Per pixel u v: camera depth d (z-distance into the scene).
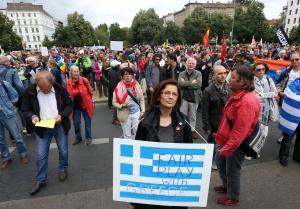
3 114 3.77
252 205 2.88
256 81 3.84
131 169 1.84
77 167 3.90
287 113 3.60
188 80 4.71
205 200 1.88
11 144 4.98
